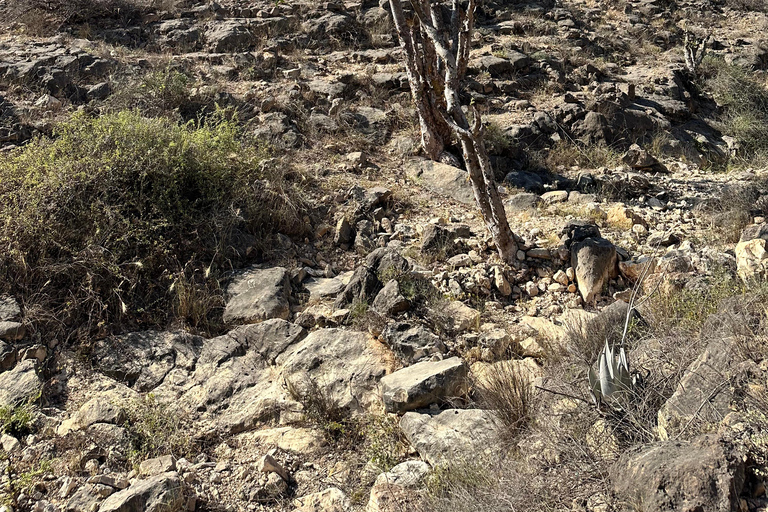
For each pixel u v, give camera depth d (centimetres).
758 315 435
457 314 601
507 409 449
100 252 619
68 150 709
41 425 488
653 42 1669
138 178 688
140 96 967
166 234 672
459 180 886
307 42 1307
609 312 527
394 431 477
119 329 592
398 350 548
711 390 364
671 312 523
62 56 1050
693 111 1369
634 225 772
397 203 834
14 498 426
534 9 1620
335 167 904
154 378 545
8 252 611
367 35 1363
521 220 795
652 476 303
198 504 425
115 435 474
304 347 556
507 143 996
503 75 1252
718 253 661
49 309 589
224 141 787
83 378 541
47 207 637
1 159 718
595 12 1761
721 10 2014
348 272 710
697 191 952
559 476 348
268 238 720
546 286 667
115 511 392
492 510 346
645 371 422
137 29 1245
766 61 1686
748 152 1258
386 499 396
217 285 644
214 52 1206
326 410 498
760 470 304
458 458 424
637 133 1157
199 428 499
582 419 401
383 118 1054
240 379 541
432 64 920
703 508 282
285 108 1010
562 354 520
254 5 1398
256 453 471
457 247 722
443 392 489
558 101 1190
